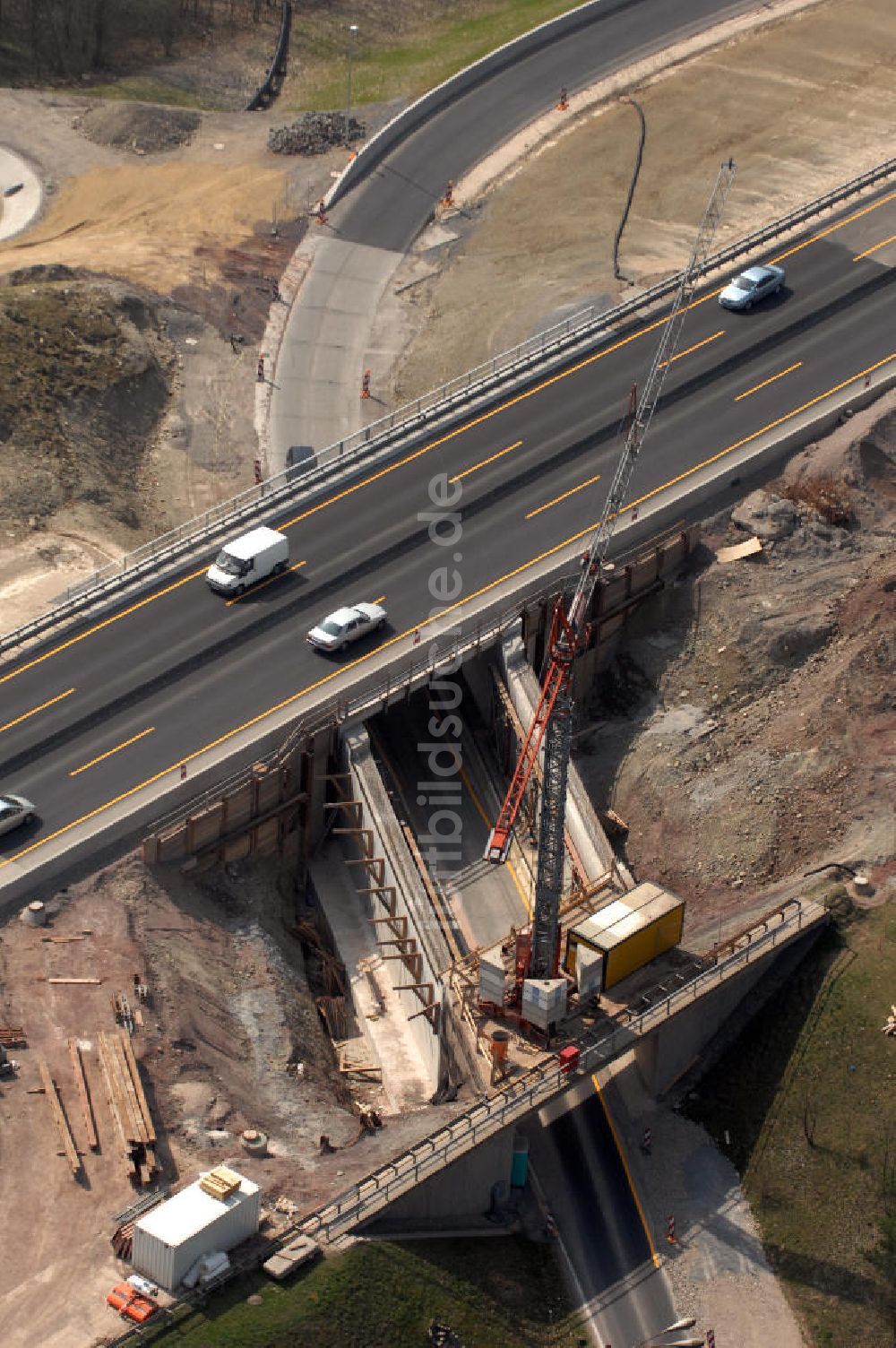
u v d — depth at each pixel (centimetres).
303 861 10756
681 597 11825
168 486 13175
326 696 10506
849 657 11256
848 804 10688
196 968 9419
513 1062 9250
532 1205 9175
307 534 11619
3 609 11519
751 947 9819
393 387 14062
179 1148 8494
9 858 9519
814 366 12850
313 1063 9406
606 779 11262
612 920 9562
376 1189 8500
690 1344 8606
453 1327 8294
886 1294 8812
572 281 14425
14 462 12638
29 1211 8088
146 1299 7781
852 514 12038
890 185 14662
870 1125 9288
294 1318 7850
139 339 13975
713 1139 9531
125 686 10531
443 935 9988
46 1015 8856
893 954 9894
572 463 12131
